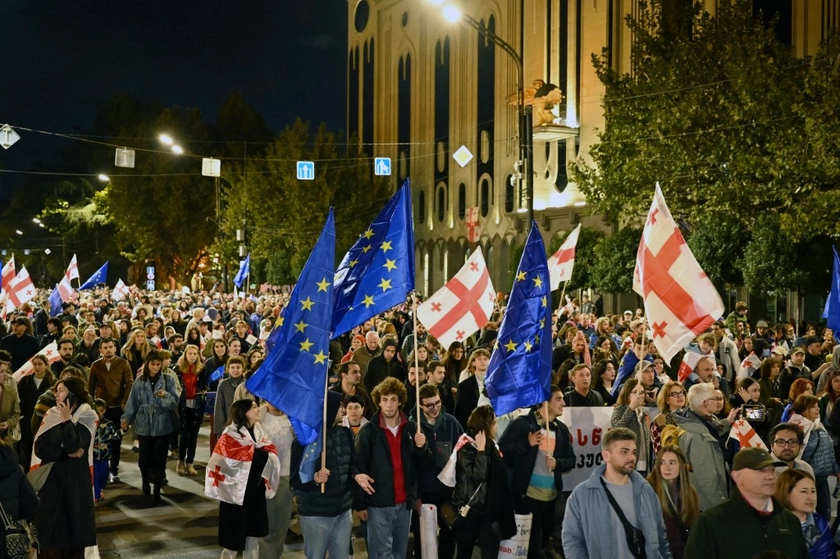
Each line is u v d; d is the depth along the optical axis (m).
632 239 30.12
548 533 8.27
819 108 20.59
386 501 7.38
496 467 7.38
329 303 7.29
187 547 9.18
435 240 62.88
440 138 62.12
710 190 24.12
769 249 23.05
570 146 46.53
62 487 7.86
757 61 23.53
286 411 7.06
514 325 8.24
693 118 24.81
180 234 70.81
